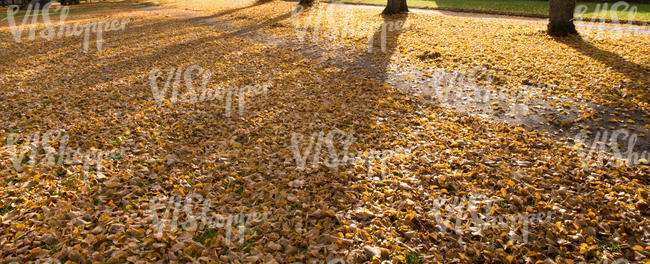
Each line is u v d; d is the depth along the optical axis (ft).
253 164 13.12
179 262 8.82
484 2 63.26
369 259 8.87
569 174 11.83
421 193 11.25
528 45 28.99
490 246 9.02
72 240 9.41
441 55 26.81
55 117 17.75
